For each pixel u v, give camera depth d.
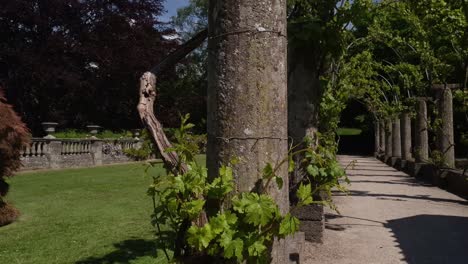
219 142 2.61
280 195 2.64
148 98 2.80
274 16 2.62
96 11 28.62
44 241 6.27
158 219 2.78
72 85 26.09
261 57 2.57
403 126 19.73
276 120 2.62
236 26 2.57
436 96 15.22
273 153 2.61
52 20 27.47
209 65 2.70
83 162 20.30
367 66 15.96
